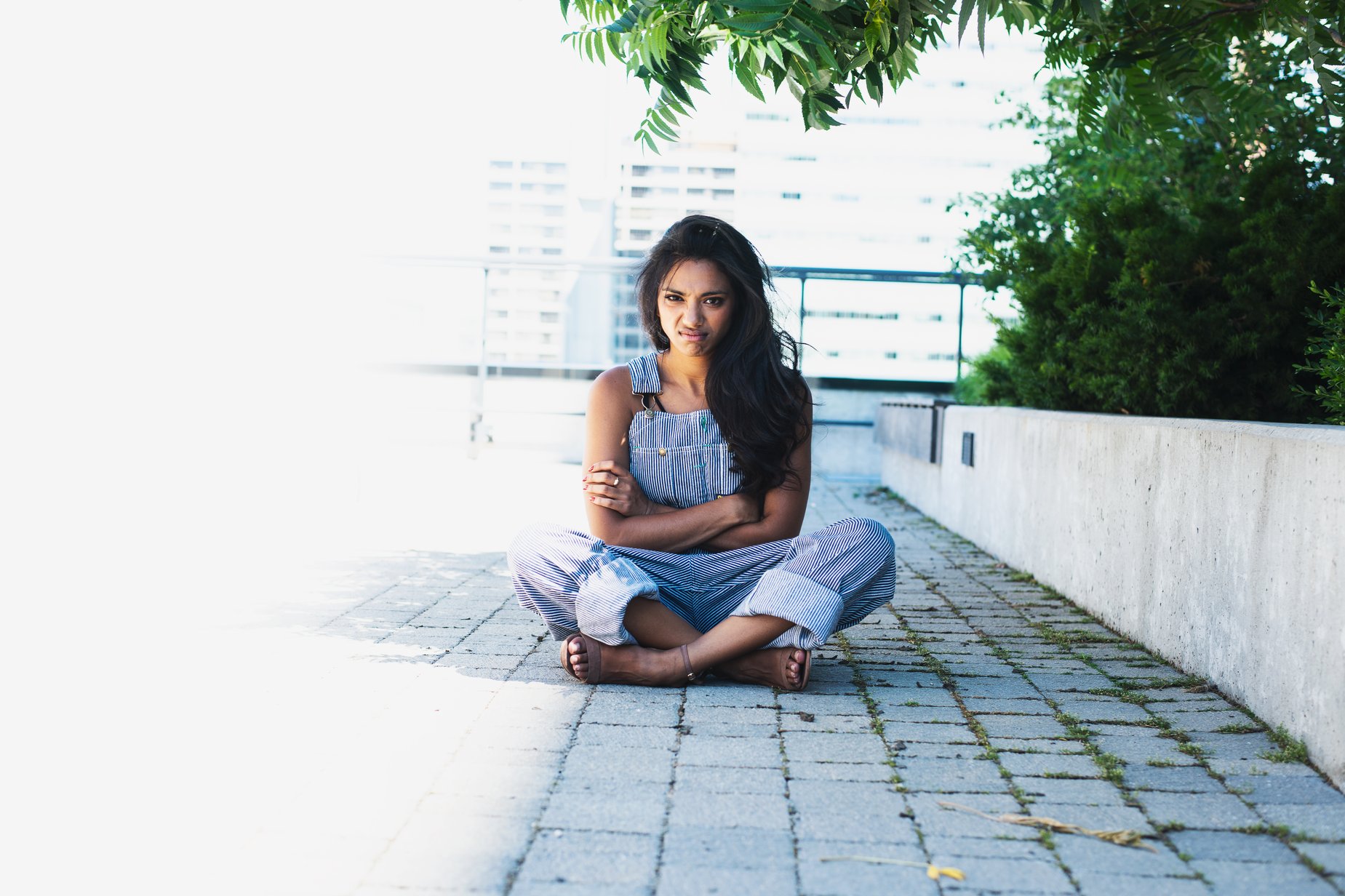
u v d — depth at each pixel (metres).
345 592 4.35
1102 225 5.05
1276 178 4.42
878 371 9.58
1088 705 3.00
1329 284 4.20
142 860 1.95
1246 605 2.97
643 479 3.20
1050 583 4.75
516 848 2.03
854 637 3.81
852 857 2.01
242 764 2.43
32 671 3.12
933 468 7.07
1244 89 4.41
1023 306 5.47
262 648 3.43
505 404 9.70
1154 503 3.66
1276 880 1.95
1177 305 4.54
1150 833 2.14
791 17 2.66
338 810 2.18
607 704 2.90
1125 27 3.86
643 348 9.79
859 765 2.49
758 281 3.14
